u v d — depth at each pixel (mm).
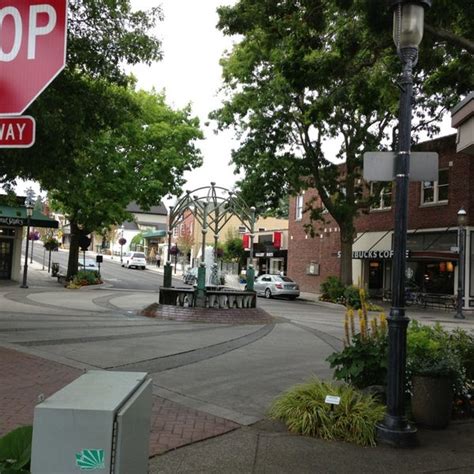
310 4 10047
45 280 35000
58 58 2016
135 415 2020
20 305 18844
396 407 5570
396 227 5621
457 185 27922
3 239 32000
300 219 40312
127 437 1915
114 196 30844
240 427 5957
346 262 28750
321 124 26500
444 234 28609
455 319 22828
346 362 6844
